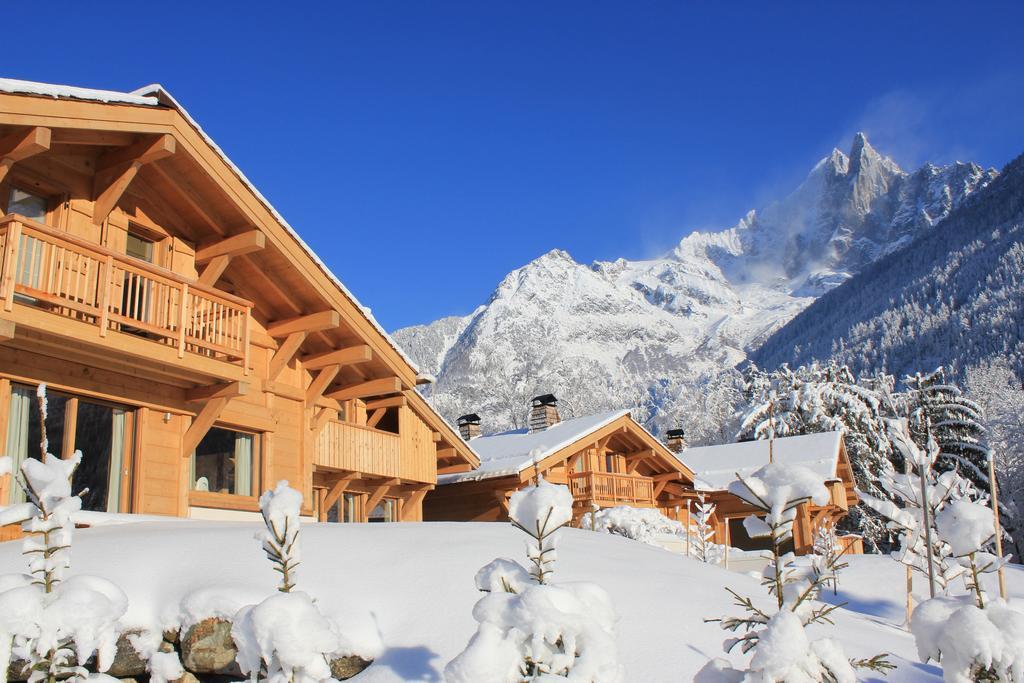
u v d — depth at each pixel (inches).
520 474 855.1
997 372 2386.8
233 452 548.4
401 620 253.4
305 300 572.4
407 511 769.6
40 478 211.0
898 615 567.5
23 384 417.7
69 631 196.4
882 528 1577.3
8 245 371.6
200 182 490.3
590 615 174.7
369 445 683.4
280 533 198.7
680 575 333.1
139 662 243.3
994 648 201.6
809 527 969.5
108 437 460.1
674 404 3577.8
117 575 259.0
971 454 1699.1
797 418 1786.4
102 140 434.0
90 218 458.6
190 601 244.8
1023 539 1553.9
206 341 472.4
